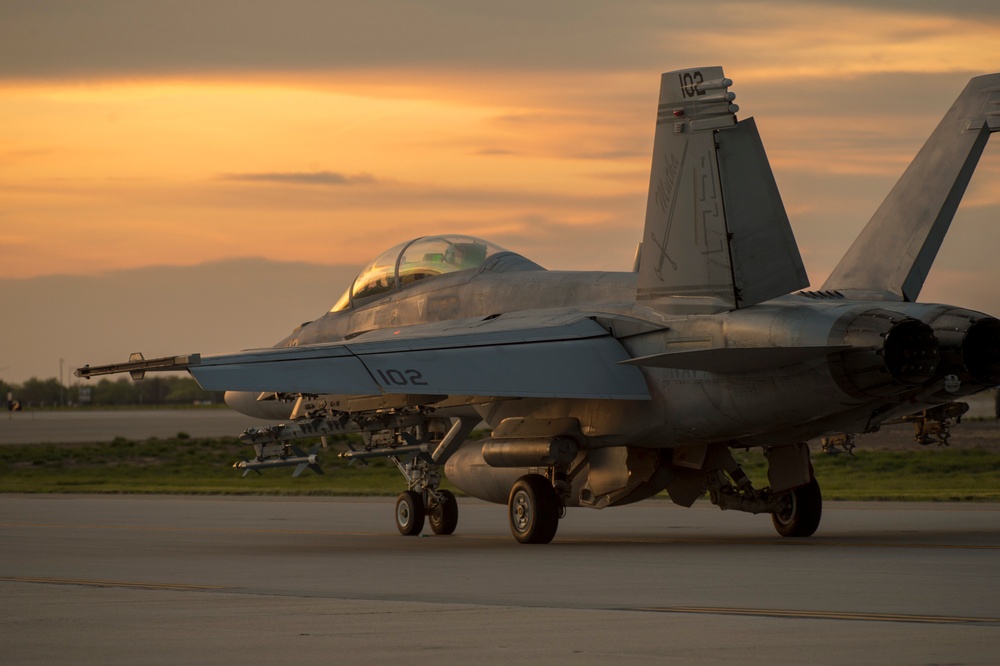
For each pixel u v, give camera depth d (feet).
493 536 235.81
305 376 188.14
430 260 254.47
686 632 108.47
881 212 211.00
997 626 110.42
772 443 209.05
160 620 119.55
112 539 229.86
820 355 175.73
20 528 260.01
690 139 188.24
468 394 190.39
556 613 120.88
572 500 220.23
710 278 189.57
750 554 179.93
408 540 226.99
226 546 212.64
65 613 125.18
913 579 144.97
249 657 99.71
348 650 102.01
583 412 211.00
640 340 200.34
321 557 188.34
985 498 310.45
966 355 181.57
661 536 225.56
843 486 398.62
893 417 199.72
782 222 183.32
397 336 239.50
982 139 206.59
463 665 95.40
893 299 203.21
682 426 197.88
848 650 99.14
